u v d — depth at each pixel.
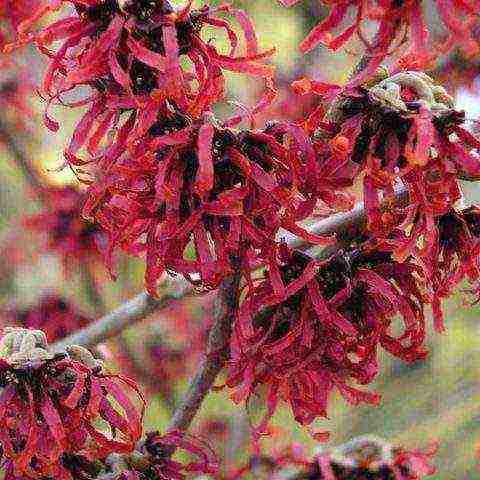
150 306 0.43
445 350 0.68
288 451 0.47
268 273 0.38
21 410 0.37
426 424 0.65
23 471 0.37
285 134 0.36
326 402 0.39
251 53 0.37
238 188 0.36
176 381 0.59
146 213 0.37
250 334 0.37
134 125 0.36
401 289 0.38
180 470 0.40
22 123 0.56
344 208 0.36
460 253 0.38
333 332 0.38
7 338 0.38
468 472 0.62
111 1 0.36
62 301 0.54
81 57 0.36
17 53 0.56
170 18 0.36
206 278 0.37
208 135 0.35
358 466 0.44
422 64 0.37
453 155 0.36
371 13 0.35
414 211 0.36
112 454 0.39
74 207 0.52
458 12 0.37
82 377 0.37
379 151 0.36
